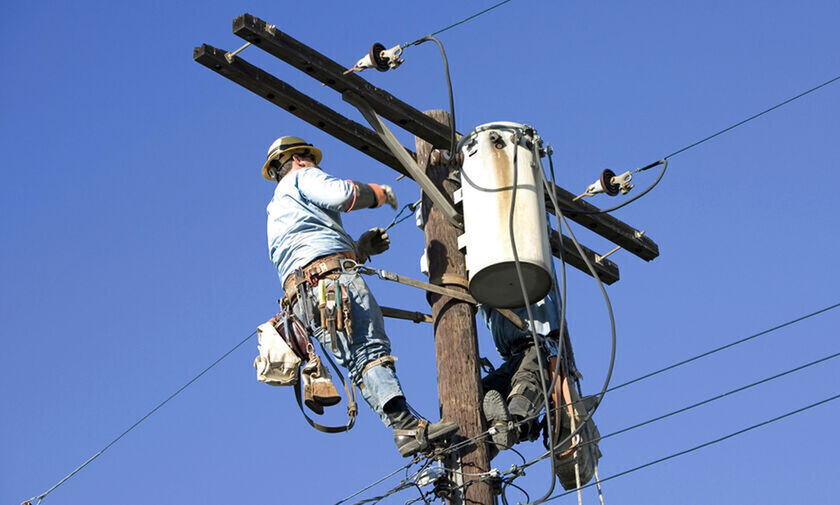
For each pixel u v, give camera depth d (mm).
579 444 11289
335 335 11250
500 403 11406
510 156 11617
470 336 11977
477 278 11344
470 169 11688
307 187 11797
